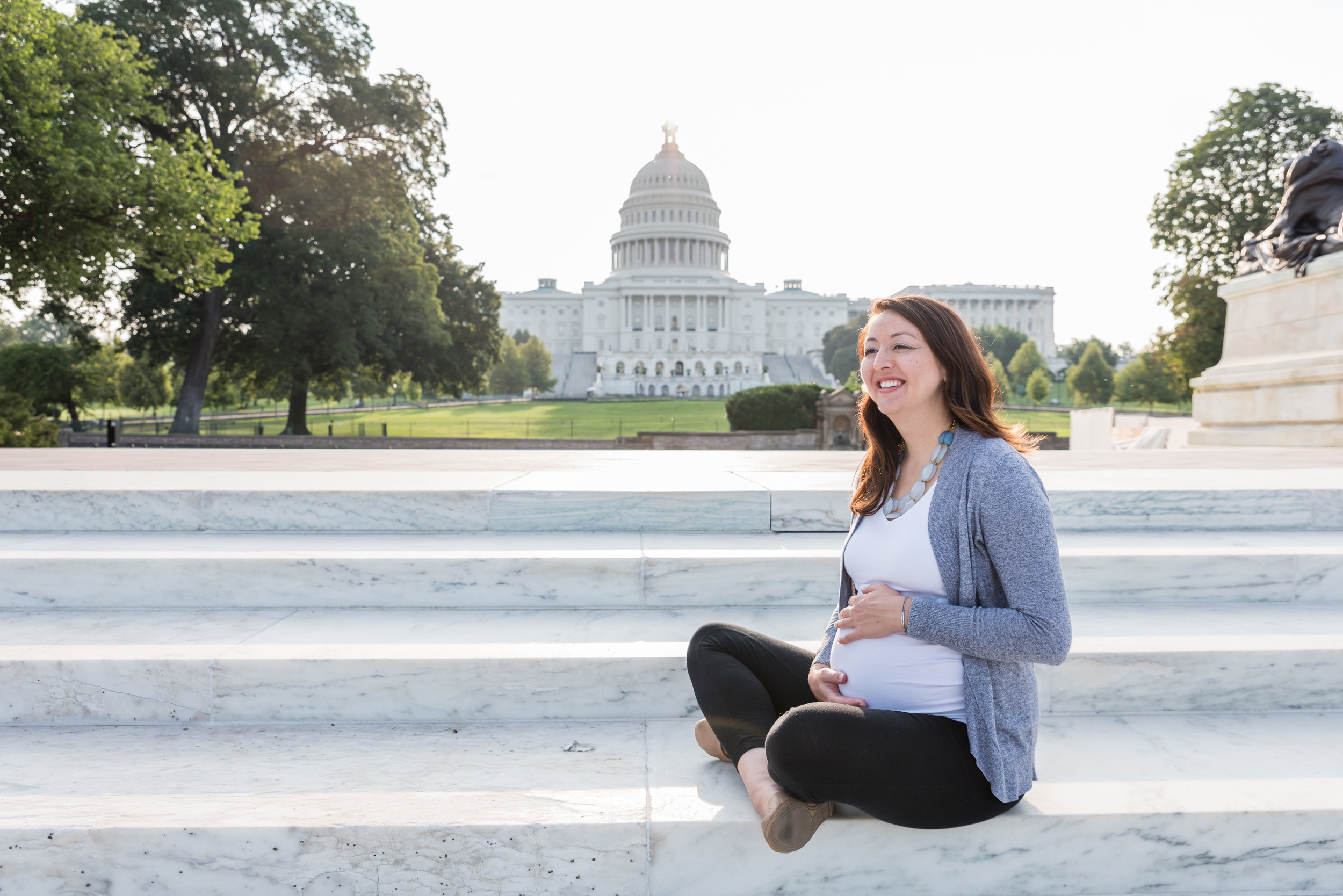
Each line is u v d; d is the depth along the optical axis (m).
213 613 3.13
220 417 57.84
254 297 31.91
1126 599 3.29
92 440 27.73
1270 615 3.12
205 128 30.41
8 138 16.95
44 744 2.36
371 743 2.39
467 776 2.16
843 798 1.77
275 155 32.22
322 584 3.20
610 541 3.75
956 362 1.87
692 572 3.24
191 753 2.30
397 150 33.12
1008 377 103.62
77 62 18.05
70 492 3.94
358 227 32.81
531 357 104.44
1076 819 1.94
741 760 1.92
